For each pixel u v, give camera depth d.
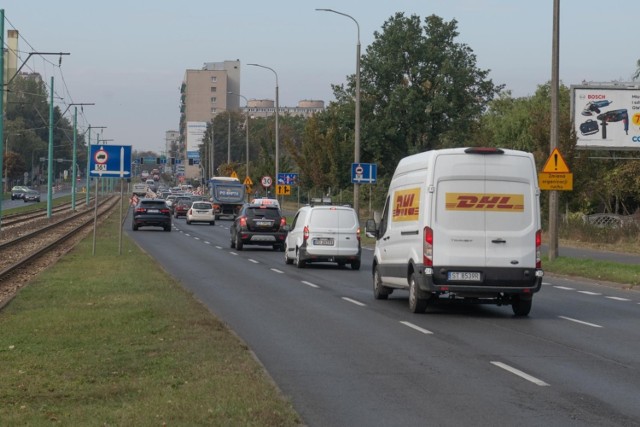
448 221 25.11
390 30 84.81
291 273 40.16
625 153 75.12
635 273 38.47
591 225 60.50
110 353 17.19
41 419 11.95
